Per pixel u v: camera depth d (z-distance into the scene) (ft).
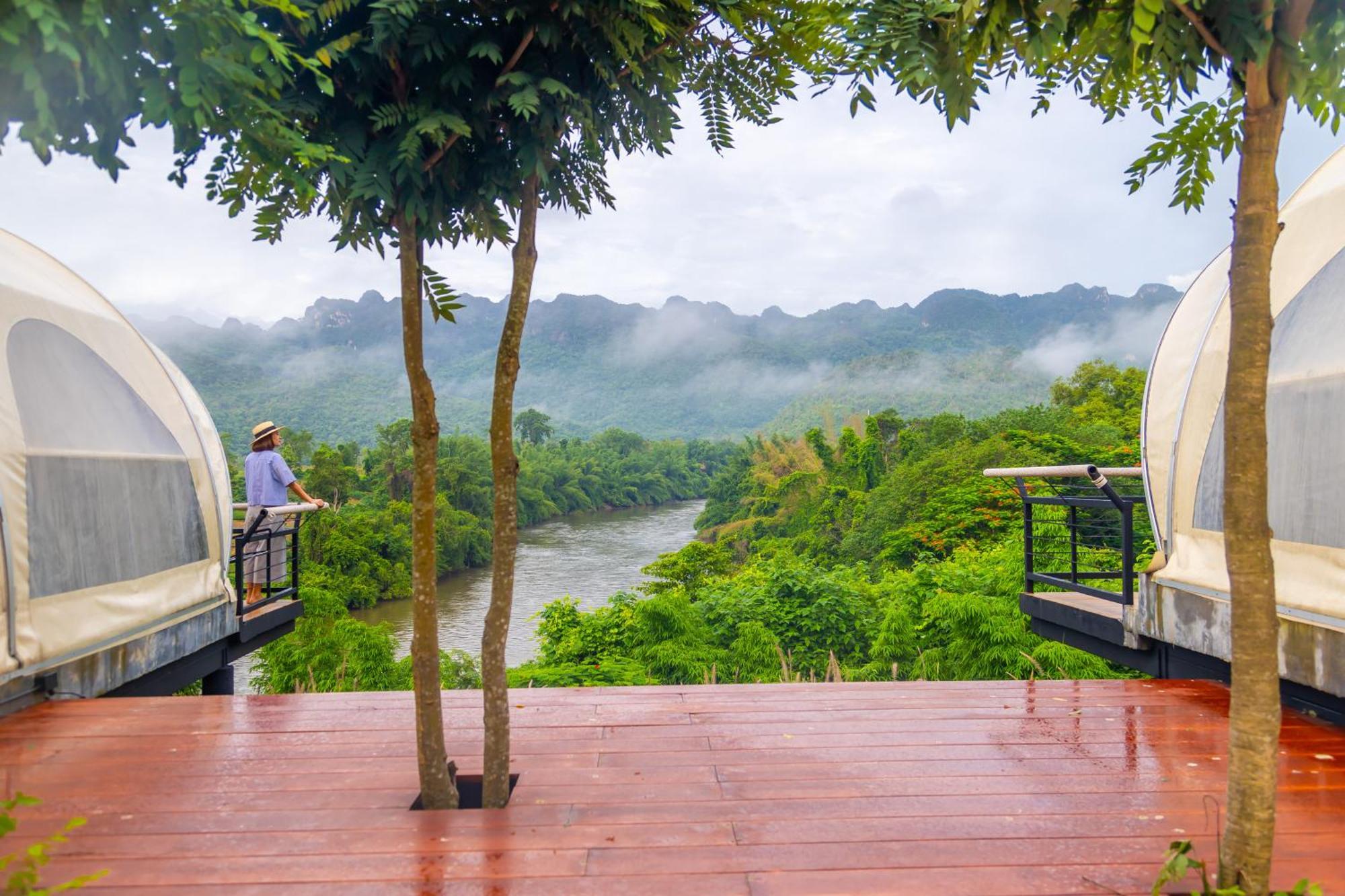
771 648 42.16
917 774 9.39
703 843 7.69
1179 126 7.82
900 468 109.40
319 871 7.20
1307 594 11.53
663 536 215.72
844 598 45.70
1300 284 12.53
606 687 13.19
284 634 19.61
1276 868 7.11
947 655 32.17
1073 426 118.93
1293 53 5.86
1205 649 13.25
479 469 219.20
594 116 8.67
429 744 8.51
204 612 16.21
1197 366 14.51
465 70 7.79
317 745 10.58
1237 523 6.07
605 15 7.76
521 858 7.42
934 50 6.65
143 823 8.19
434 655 8.52
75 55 4.73
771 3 8.81
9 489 11.97
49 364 13.57
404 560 136.26
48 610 12.52
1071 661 26.53
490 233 9.41
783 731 10.96
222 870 7.22
